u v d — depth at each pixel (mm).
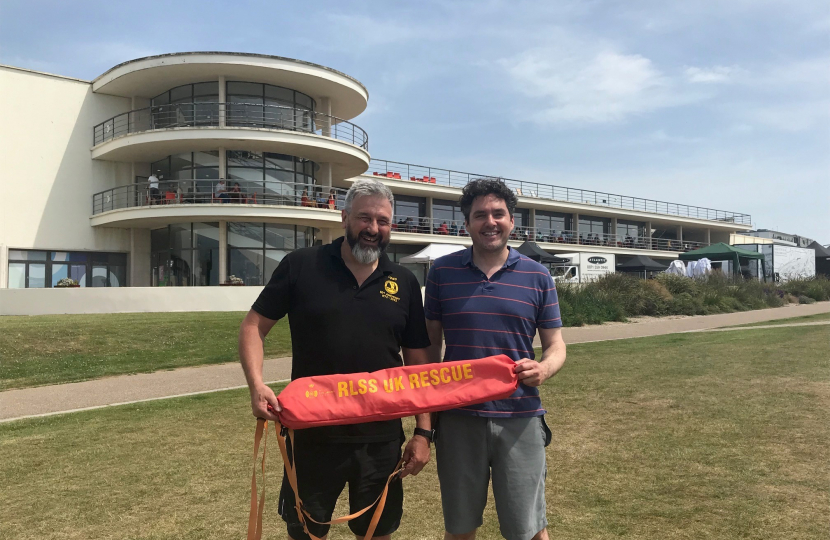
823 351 9492
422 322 2764
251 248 23641
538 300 2752
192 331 13469
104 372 10219
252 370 2467
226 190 22844
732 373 7781
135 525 3639
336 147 23984
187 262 23938
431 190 33406
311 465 2512
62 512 3848
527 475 2666
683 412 5859
